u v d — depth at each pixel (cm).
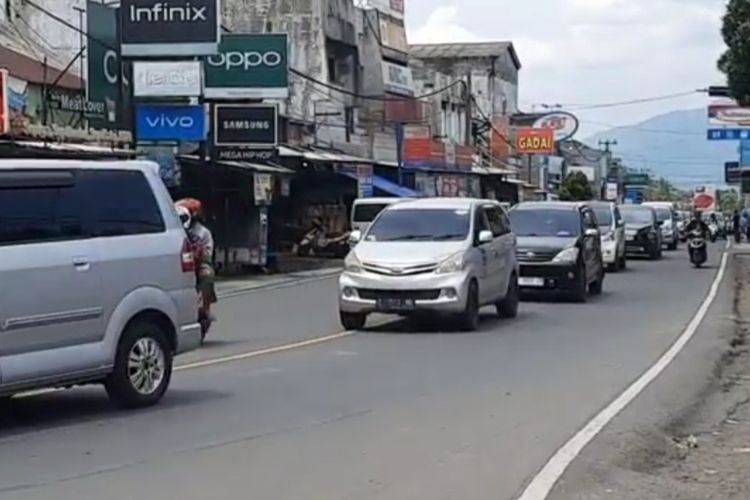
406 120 6281
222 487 984
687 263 4834
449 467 1066
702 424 1371
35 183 1253
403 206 2317
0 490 970
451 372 1673
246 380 1584
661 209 6188
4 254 1207
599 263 3125
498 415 1332
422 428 1250
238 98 4044
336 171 5112
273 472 1040
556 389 1530
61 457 1098
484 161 7888
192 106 3506
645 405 1433
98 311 1298
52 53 3862
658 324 2402
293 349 1928
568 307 2769
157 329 1379
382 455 1114
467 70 8856
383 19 6681
